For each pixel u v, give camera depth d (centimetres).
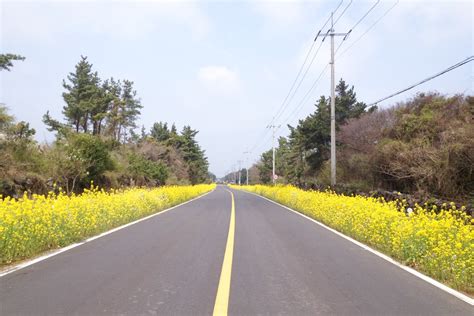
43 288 538
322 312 452
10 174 1686
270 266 682
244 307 466
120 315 437
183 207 2108
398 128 2381
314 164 4038
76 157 2067
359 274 633
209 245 882
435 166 1844
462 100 2216
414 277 619
